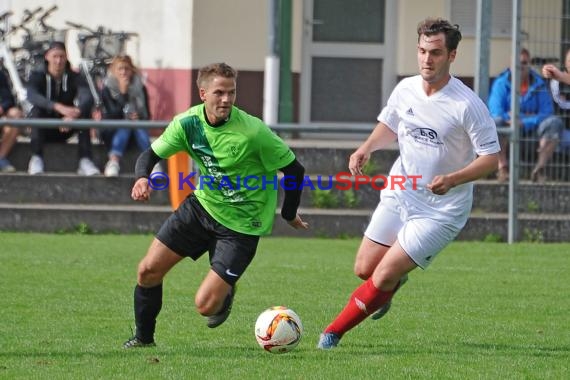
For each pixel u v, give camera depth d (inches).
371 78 1936.5
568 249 1466.5
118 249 1405.0
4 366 762.2
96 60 1859.0
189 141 807.1
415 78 840.9
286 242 1507.1
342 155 1649.9
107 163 1672.0
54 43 1683.1
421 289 1143.6
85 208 1582.2
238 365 765.9
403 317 988.6
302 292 1115.9
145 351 818.8
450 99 813.2
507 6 1905.8
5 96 1712.6
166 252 812.0
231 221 809.5
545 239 1547.7
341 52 1926.7
